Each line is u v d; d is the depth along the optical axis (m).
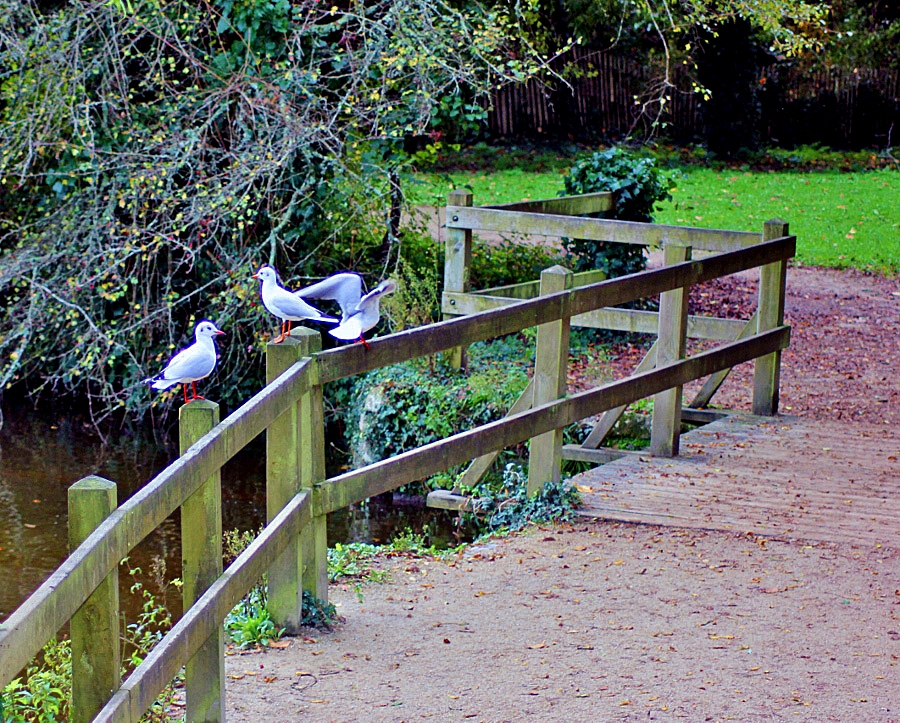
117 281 12.98
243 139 12.13
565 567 6.39
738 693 4.72
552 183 27.08
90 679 3.26
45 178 13.51
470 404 10.59
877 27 35.12
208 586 4.16
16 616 2.65
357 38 13.76
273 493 5.24
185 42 12.74
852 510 7.46
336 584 6.12
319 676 4.83
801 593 5.97
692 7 16.45
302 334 5.34
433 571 6.38
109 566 3.18
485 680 4.82
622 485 7.98
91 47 12.40
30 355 13.82
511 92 31.52
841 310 15.25
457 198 11.78
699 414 10.38
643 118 32.41
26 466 11.89
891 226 21.95
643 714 4.50
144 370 13.15
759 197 25.48
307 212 12.80
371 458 11.05
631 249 13.73
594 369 11.70
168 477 3.63
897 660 5.11
